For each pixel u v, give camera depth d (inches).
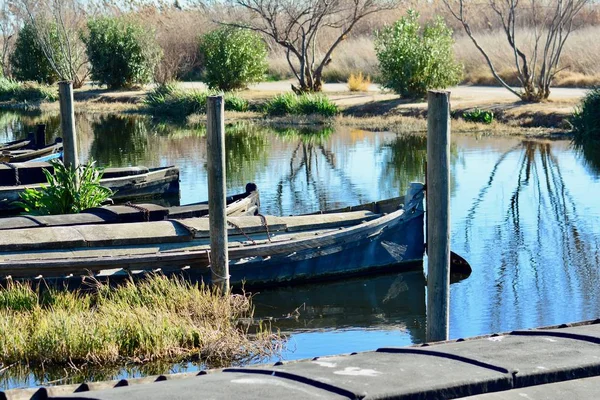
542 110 1194.6
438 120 330.6
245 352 392.8
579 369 182.7
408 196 546.3
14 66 2036.2
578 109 1117.1
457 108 1262.3
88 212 540.4
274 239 515.2
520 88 1448.1
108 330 382.9
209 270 474.3
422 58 1359.5
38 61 1974.7
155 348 381.1
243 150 1077.1
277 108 1429.6
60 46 1935.3
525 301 475.5
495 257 563.8
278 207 724.0
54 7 1891.0
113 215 527.8
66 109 592.1
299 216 553.3
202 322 414.0
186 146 1149.7
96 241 478.6
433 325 344.5
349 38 1955.0
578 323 228.1
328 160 975.6
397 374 177.6
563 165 901.2
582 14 1798.7
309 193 786.8
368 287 515.2
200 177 903.7
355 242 523.2
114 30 1841.8
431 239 340.2
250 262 491.5
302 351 402.6
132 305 427.5
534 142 1062.4
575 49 1517.0
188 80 1952.5
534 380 179.0
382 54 1403.8
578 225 644.1
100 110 1635.1
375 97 1450.5
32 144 981.8
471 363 186.5
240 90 1658.5
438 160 333.7
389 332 436.1
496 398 171.2
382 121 1278.3
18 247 465.1
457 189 785.6
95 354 374.6
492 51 1579.7
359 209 590.2
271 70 1895.9
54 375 363.9
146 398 161.3
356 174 882.8
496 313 457.4
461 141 1082.7
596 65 1488.7
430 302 344.5
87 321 392.8
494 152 990.4
